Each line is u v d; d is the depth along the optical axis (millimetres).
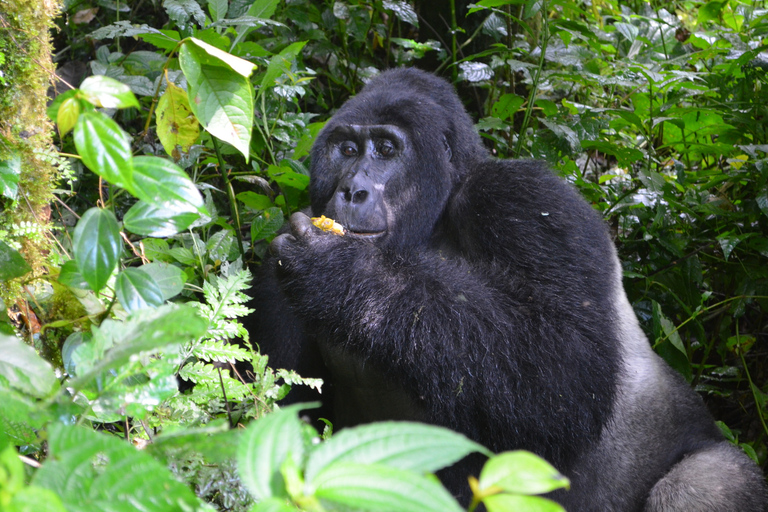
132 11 6195
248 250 4434
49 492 927
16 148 2354
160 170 1505
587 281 3410
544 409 3174
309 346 4004
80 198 4723
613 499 3641
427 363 3092
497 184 3629
